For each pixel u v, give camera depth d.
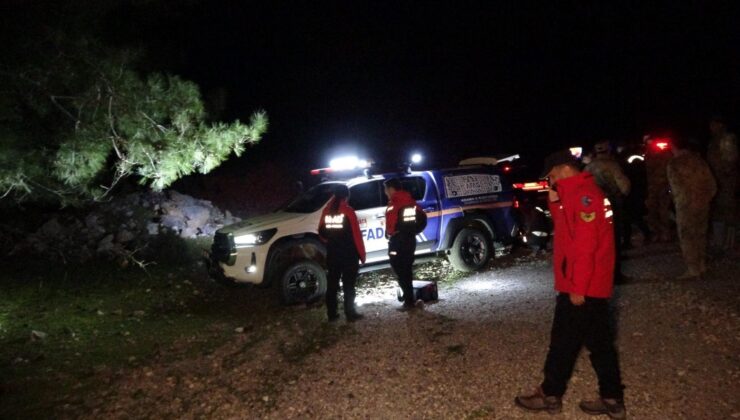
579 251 4.45
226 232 9.26
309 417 5.15
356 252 7.91
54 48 8.41
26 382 6.25
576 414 4.75
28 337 7.70
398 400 5.31
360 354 6.59
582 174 4.57
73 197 9.41
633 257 9.77
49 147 9.23
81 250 12.09
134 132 8.64
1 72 8.05
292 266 8.98
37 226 13.08
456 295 8.85
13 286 10.05
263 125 9.41
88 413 5.51
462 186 10.47
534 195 12.52
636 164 11.82
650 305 7.08
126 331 8.05
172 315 8.91
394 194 8.18
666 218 10.72
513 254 11.66
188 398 5.76
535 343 6.34
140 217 13.80
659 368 5.40
